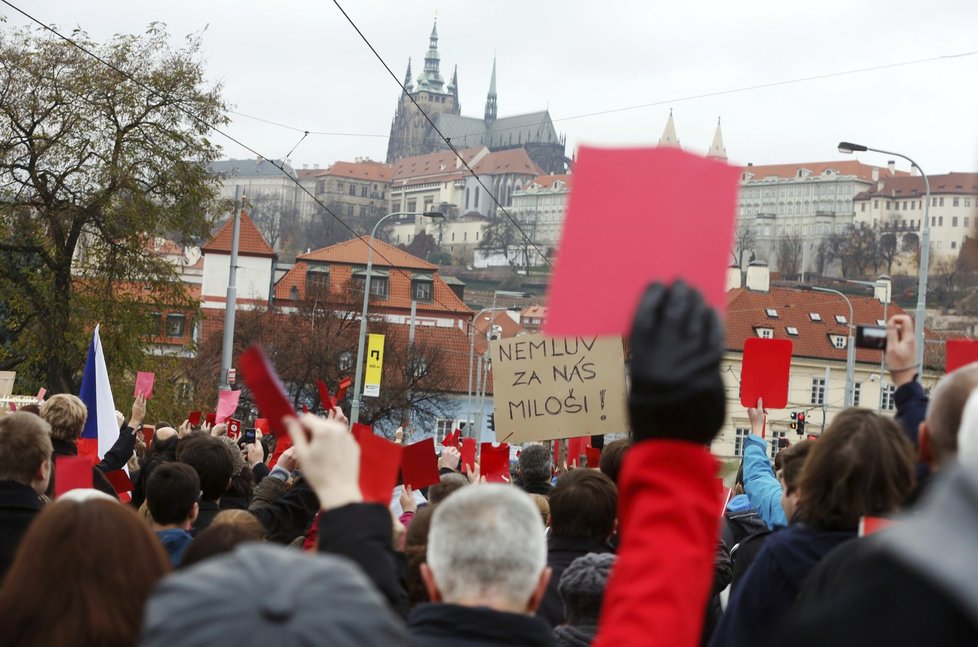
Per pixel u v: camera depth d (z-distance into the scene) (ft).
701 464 6.41
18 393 118.42
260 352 8.58
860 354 276.41
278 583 5.72
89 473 20.02
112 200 108.88
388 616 5.89
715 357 6.35
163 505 18.86
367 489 10.13
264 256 321.11
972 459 5.13
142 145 109.70
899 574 5.23
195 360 181.47
